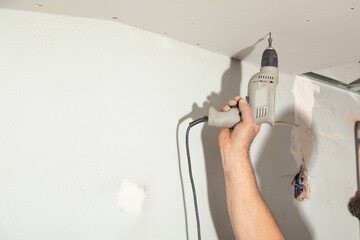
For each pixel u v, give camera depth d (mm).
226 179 925
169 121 985
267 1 769
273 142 1305
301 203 1382
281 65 1309
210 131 1089
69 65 812
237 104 887
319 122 1556
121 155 873
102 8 797
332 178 1566
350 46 1080
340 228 1555
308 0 763
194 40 1037
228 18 868
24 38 755
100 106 851
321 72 1493
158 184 938
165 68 997
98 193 824
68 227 773
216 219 1070
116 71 890
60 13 807
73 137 800
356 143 1745
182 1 769
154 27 937
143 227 895
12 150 717
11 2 718
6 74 724
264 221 873
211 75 1120
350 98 1782
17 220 710
